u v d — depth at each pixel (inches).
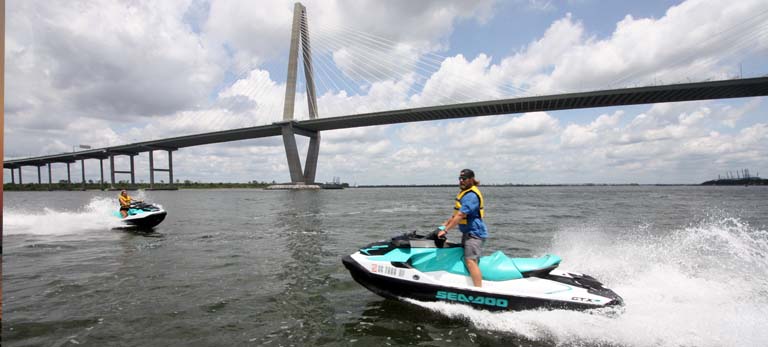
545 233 469.1
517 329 160.1
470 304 176.2
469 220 179.5
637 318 162.7
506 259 181.6
